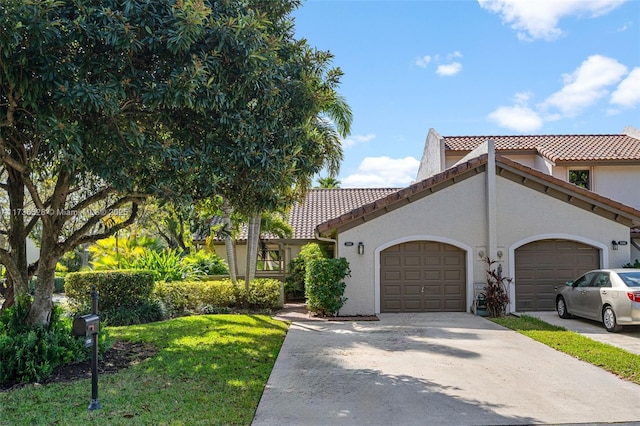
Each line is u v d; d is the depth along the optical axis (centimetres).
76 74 727
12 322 887
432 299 1625
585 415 659
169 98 743
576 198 1603
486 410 677
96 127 755
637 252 1927
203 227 1037
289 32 1038
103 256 1961
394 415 656
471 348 1082
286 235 2375
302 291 2144
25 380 764
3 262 920
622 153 2077
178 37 718
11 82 677
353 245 1603
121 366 880
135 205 1014
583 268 1625
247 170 861
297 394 745
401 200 1603
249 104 876
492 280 1582
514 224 1605
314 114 1030
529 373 873
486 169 1606
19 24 625
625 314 1194
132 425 584
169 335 1155
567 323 1398
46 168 1041
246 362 921
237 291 1706
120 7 752
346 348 1081
